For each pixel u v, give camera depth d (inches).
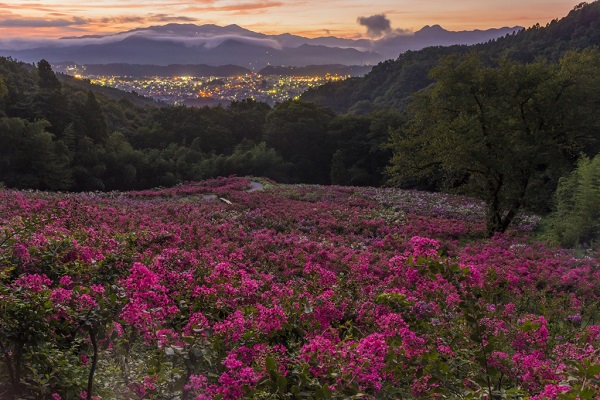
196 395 207.8
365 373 202.7
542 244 1085.1
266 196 1619.1
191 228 770.8
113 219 764.6
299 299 324.5
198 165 3742.6
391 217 1369.3
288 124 4217.5
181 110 4810.5
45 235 424.2
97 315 215.3
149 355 236.7
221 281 348.2
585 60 1390.3
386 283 454.9
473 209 1657.2
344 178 3809.1
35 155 2994.6
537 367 266.1
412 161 1301.7
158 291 262.1
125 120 5241.1
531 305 573.9
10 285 268.4
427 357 221.8
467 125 1188.5
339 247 890.1
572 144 1437.0
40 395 217.8
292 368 210.5
